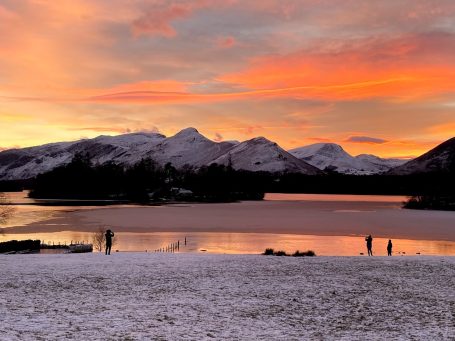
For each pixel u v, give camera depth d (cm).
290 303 1825
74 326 1441
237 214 11938
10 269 2547
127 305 1755
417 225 8919
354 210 14538
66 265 2723
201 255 3325
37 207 15050
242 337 1363
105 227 8188
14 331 1364
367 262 2950
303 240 6431
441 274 2509
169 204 18150
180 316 1600
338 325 1520
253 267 2711
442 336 1402
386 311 1714
